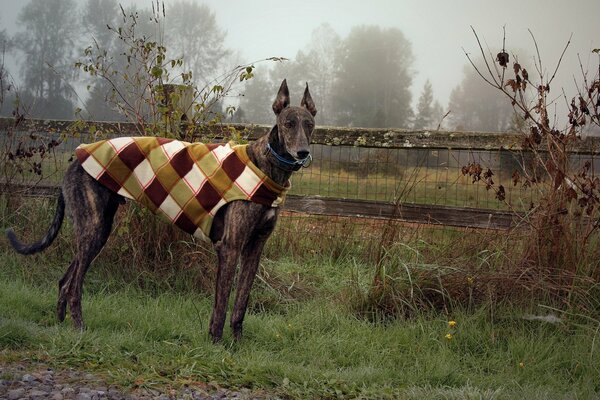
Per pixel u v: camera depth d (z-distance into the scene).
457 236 5.68
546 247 5.10
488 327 4.62
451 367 4.02
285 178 4.43
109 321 4.54
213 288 5.48
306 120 4.33
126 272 5.64
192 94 6.26
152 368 3.47
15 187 6.80
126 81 6.07
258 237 4.52
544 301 4.85
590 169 5.05
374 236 6.60
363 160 6.91
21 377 3.12
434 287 5.05
